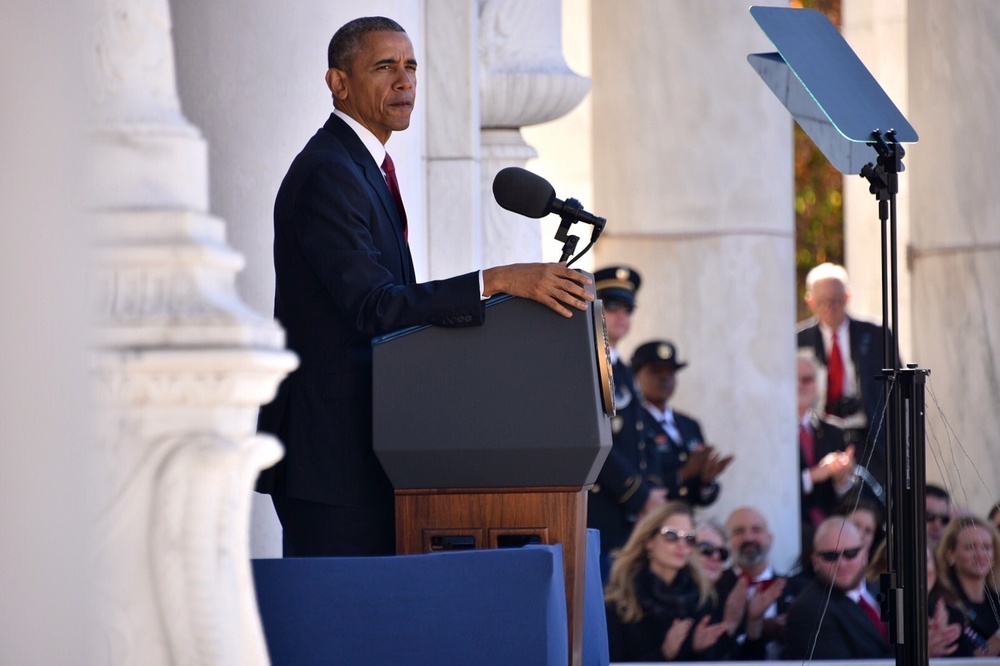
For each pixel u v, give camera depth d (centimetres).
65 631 777
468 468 1304
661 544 2709
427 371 1303
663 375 3034
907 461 1600
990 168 3422
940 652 2675
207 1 1956
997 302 3425
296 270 1446
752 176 3322
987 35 3412
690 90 3319
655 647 2691
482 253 2792
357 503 1419
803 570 2895
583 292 1291
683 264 3322
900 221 3956
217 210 1955
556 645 1221
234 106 1958
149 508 928
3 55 774
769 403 3306
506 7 2758
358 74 1517
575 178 4128
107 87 963
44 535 771
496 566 1205
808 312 5881
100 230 907
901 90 4125
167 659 941
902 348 3941
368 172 1486
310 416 1427
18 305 772
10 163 773
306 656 1208
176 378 927
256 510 1891
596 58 3369
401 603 1207
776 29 1691
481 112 2772
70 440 788
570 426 1285
